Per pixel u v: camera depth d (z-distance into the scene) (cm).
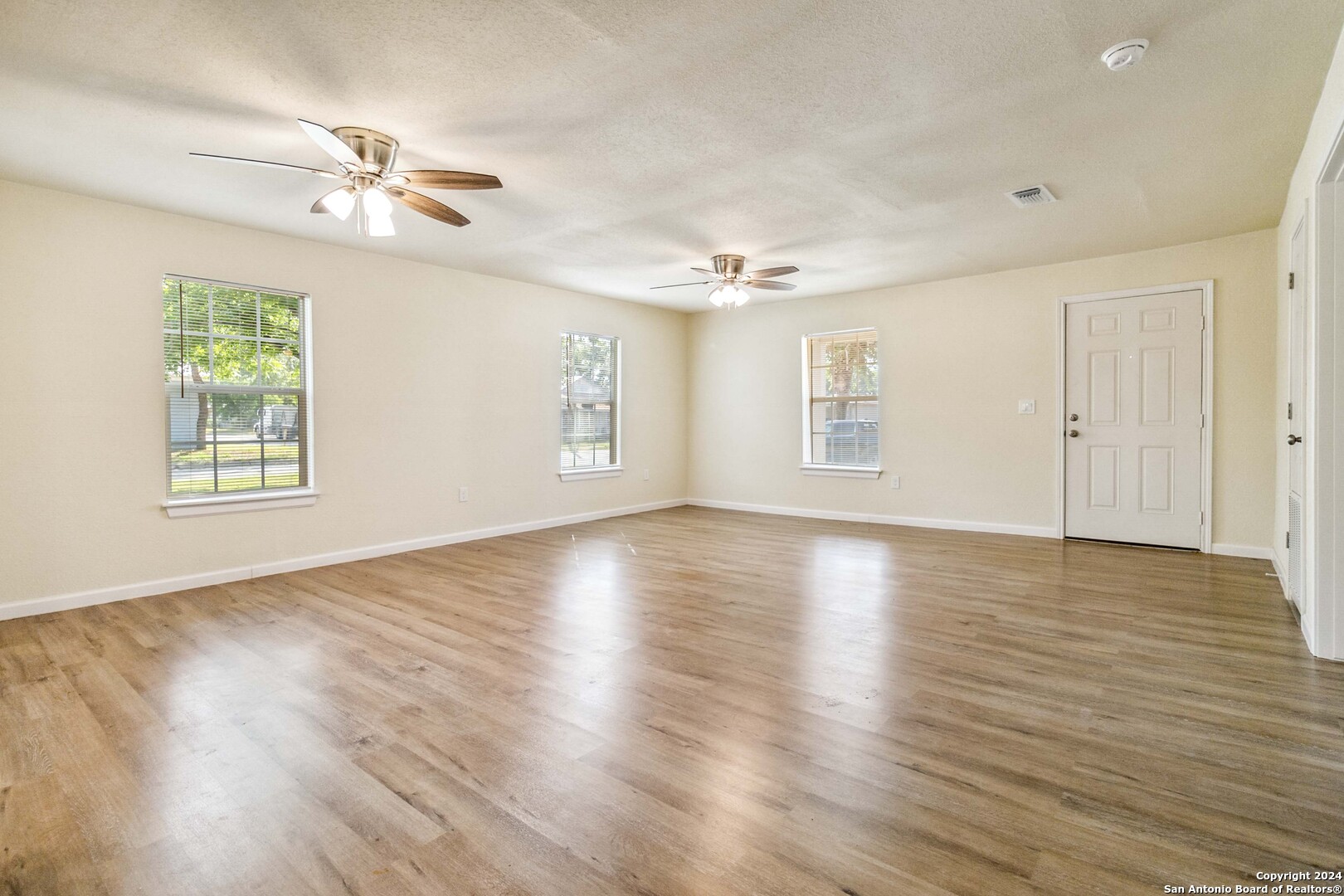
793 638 315
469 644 310
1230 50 231
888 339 641
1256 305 462
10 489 354
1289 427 378
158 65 236
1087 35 222
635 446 732
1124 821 170
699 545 548
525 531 616
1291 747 207
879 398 650
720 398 770
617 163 329
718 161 327
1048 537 559
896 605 369
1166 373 502
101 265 381
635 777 194
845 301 668
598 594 397
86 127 286
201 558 421
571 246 485
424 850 161
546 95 261
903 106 272
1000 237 465
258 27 214
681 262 537
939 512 617
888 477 647
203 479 427
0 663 288
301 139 298
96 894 147
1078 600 375
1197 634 315
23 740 219
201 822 173
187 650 304
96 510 381
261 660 289
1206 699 242
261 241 443
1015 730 221
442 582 429
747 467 749
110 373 386
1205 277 480
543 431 633
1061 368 547
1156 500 511
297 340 469
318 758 206
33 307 360
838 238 465
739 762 202
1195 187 367
